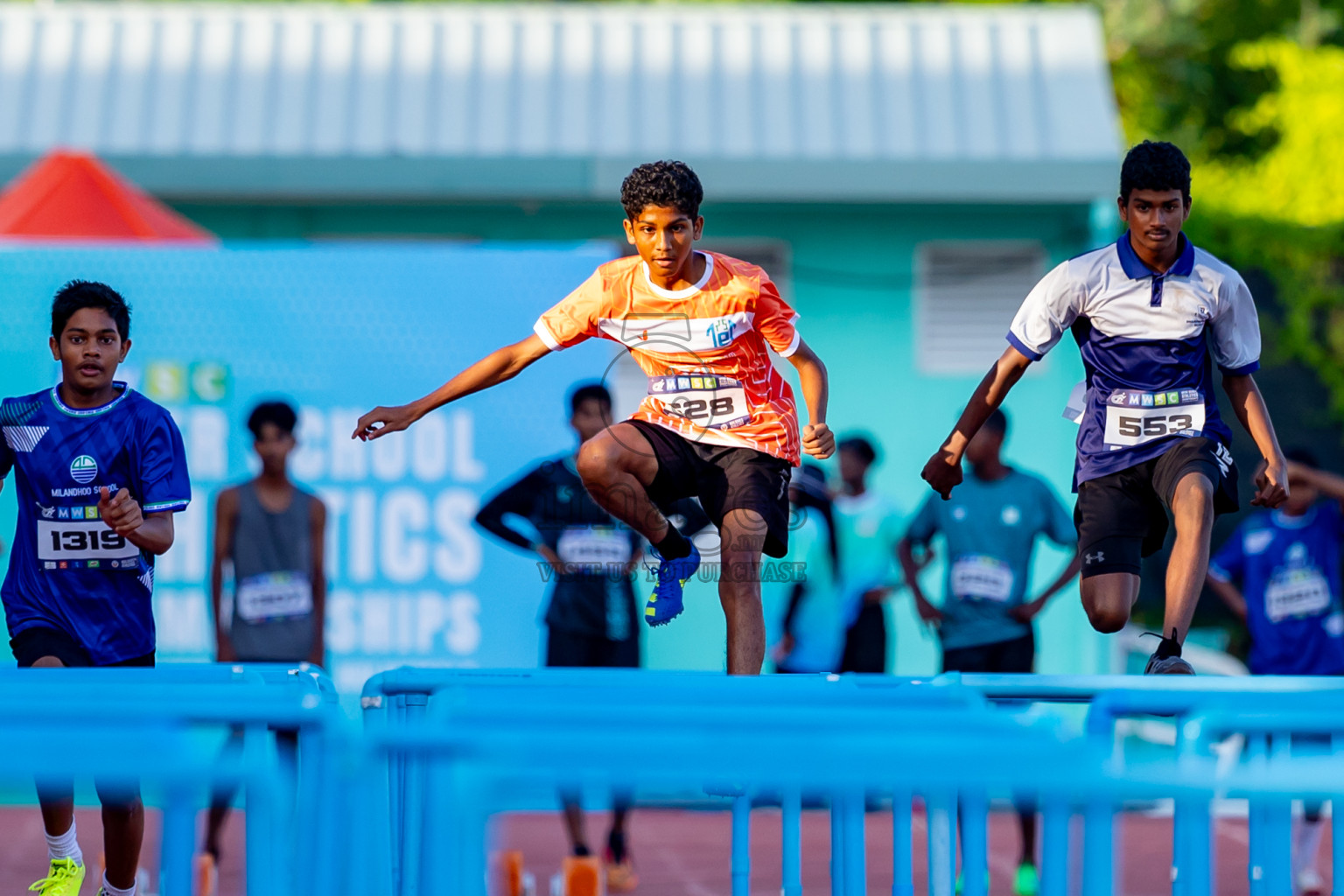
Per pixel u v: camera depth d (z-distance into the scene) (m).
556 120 40.06
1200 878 12.58
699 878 26.25
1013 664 27.05
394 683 13.80
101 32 42.31
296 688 12.18
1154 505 16.47
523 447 30.47
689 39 42.66
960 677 13.88
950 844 14.60
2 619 28.31
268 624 24.94
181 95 40.53
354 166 37.84
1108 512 16.20
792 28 43.09
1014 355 16.59
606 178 37.97
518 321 30.64
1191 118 79.44
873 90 40.84
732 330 15.55
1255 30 78.75
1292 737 12.91
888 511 30.72
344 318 30.45
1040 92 40.94
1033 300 16.45
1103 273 16.09
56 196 32.06
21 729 9.91
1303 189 64.81
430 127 39.81
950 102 40.50
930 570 38.19
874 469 39.16
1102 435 16.34
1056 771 9.05
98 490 16.12
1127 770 9.16
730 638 15.29
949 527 27.50
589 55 42.09
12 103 40.12
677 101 40.62
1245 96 79.12
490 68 41.59
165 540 16.08
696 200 15.27
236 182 37.88
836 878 14.82
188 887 9.46
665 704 11.81
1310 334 42.88
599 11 43.56
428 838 9.90
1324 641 29.02
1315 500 30.39
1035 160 38.03
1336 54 70.00
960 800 14.90
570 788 9.12
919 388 39.38
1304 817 25.41
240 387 30.23
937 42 42.56
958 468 17.06
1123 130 77.81
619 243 39.31
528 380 30.53
